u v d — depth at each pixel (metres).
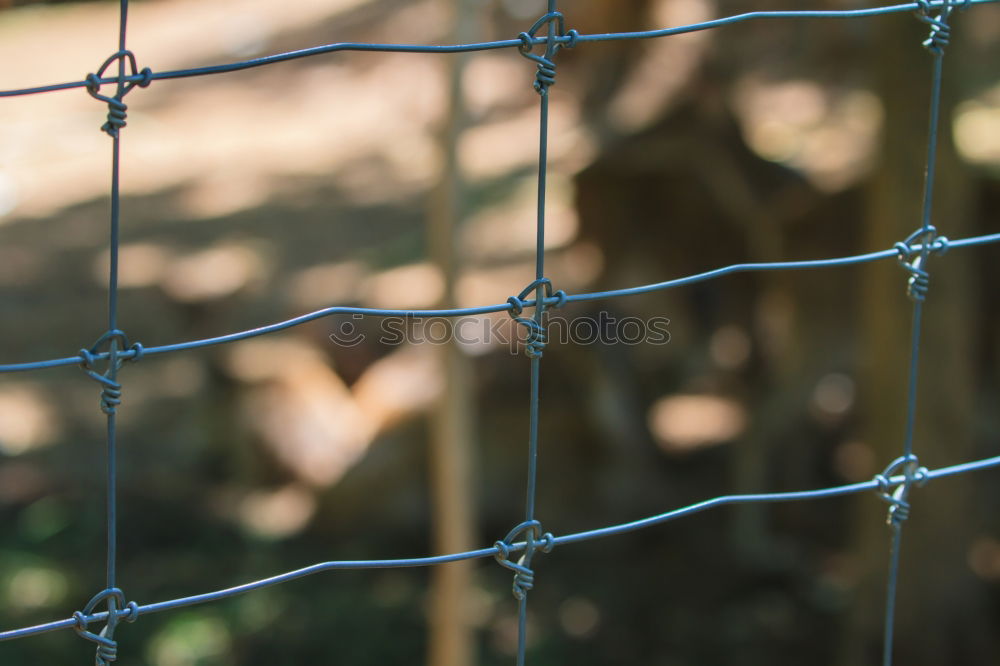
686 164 4.89
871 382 4.43
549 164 8.57
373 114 10.92
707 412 6.30
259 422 6.31
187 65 12.64
